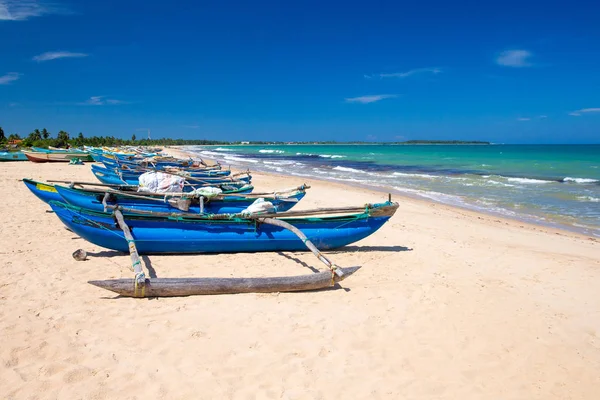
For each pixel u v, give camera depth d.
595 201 16.25
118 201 9.27
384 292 6.25
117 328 4.77
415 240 9.74
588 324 5.59
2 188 14.85
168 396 3.69
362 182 23.38
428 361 4.51
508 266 8.00
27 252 7.43
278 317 5.26
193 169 20.25
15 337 4.47
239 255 7.71
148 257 7.34
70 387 3.73
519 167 34.34
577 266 8.09
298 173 30.41
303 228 8.02
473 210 14.45
